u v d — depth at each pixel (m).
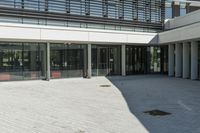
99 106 11.38
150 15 30.19
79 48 26.08
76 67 25.97
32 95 14.76
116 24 27.94
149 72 30.41
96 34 25.27
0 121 8.91
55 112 10.23
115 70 28.38
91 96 14.26
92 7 26.61
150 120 8.90
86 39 24.72
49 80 23.56
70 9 25.41
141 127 8.05
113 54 28.17
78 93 15.45
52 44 24.50
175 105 11.52
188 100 12.77
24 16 23.05
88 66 26.03
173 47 27.66
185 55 24.94
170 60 27.58
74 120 8.95
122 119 9.05
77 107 11.19
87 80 23.58
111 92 15.78
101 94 14.97
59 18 24.78
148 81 22.41
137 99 13.15
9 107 11.28
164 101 12.54
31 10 23.41
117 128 7.96
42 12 23.94
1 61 22.12
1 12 22.05
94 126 8.19
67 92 15.91
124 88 17.67
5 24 20.80
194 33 21.28
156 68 30.84
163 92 15.60
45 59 24.16
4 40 21.81
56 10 24.69
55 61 24.77
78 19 25.80
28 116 9.60
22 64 23.14
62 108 11.00
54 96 14.35
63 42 24.56
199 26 20.56
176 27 28.64
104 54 27.56
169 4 31.77
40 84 20.52
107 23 27.41
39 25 22.81
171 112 10.12
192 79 23.53
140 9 29.56
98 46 27.11
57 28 23.23
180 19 27.86
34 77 23.77
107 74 27.83
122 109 10.72
